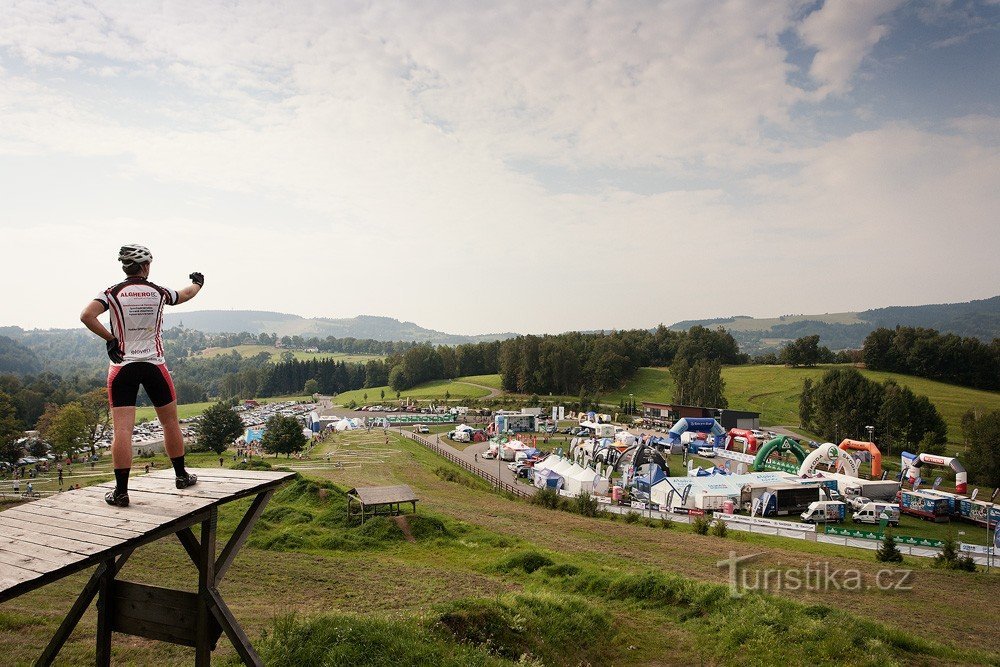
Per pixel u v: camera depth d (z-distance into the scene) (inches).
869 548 1545.3
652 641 607.5
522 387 6407.5
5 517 237.1
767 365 6820.9
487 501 1948.8
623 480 2416.3
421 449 3469.5
